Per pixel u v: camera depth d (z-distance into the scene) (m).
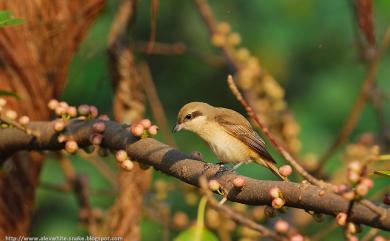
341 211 6.10
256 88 13.38
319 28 24.16
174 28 24.58
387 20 20.69
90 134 8.19
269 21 24.17
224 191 7.14
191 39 24.44
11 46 9.78
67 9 10.20
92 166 22.00
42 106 10.01
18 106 9.78
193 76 24.66
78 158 22.00
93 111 8.45
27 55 9.88
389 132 14.30
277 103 13.19
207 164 7.48
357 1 12.06
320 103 24.05
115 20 12.05
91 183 21.83
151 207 12.59
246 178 6.98
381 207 5.89
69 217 23.05
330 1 24.11
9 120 8.26
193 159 7.66
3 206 9.88
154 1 10.55
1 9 9.82
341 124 23.89
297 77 24.27
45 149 8.53
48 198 22.84
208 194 6.30
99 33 15.52
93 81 22.05
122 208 11.19
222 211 6.26
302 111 23.95
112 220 11.27
